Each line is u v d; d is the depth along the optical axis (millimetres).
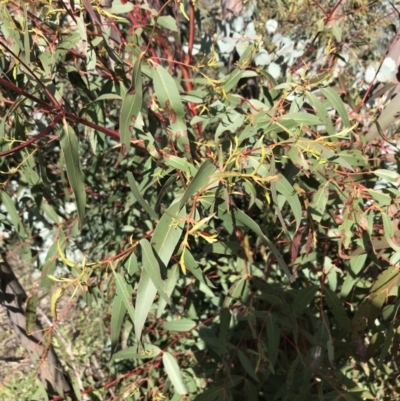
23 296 1523
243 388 1410
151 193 1332
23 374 1986
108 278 1334
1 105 1087
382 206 1151
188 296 1646
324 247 1370
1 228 1562
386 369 1459
